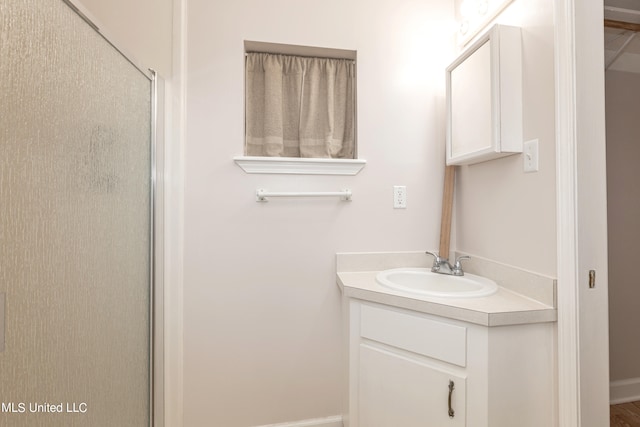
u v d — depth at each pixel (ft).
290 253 4.86
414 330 3.66
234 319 4.70
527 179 3.68
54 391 2.42
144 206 4.00
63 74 2.47
